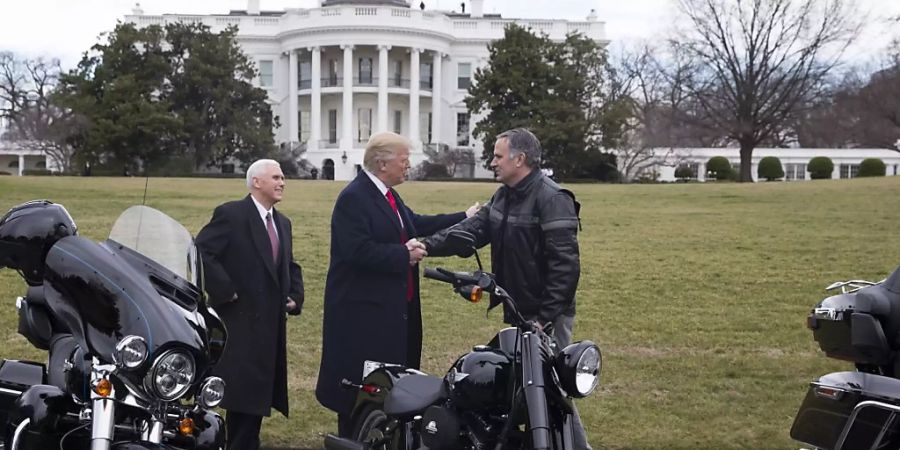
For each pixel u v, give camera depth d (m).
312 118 67.94
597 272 14.94
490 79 56.31
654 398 7.98
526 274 5.88
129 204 25.23
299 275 6.86
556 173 55.81
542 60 56.62
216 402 4.46
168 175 55.41
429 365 9.10
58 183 34.81
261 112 61.22
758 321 11.23
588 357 4.44
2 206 23.80
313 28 67.00
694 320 11.30
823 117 61.59
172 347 4.25
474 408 4.80
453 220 7.00
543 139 53.78
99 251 4.59
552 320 5.73
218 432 4.79
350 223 6.10
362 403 5.67
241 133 58.19
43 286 4.74
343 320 6.19
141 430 4.36
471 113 59.12
